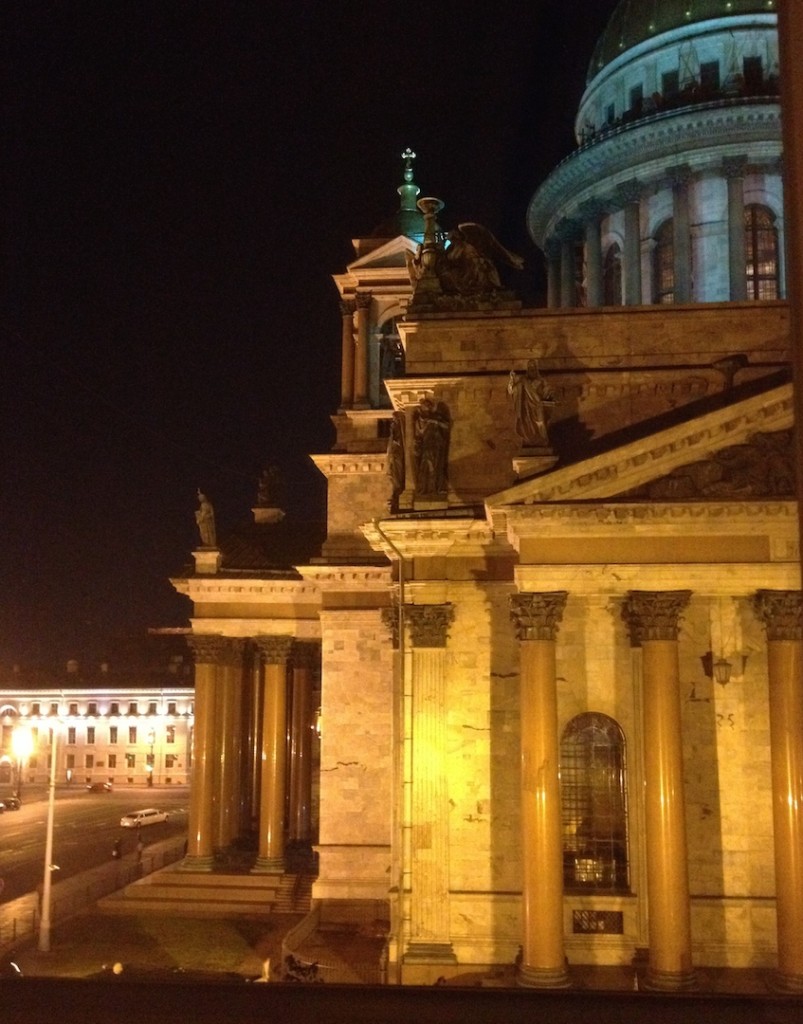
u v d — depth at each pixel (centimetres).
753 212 5834
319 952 4050
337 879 4675
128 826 9419
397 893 3484
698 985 3061
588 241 6216
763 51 6128
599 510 3098
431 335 3881
